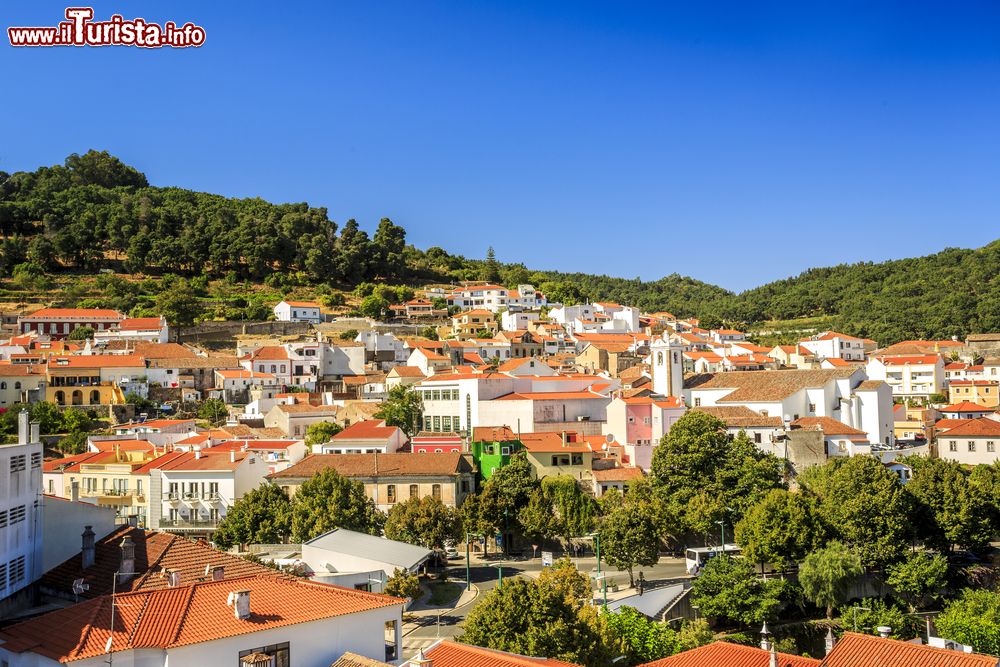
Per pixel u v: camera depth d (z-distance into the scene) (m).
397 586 91.81
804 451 143.75
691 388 174.62
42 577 72.56
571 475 141.00
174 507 131.00
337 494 118.44
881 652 66.31
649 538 117.44
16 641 53.84
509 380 164.88
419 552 100.56
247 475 133.50
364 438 147.00
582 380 175.50
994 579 121.00
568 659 71.94
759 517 118.06
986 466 140.25
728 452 136.12
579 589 95.50
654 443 152.12
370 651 61.28
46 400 192.25
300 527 116.62
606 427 158.25
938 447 164.00
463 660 60.34
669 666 70.00
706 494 130.25
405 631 93.81
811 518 118.62
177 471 131.75
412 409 172.00
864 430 159.38
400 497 131.38
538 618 73.94
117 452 146.50
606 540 117.56
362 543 104.00
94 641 52.81
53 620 56.06
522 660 59.69
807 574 111.12
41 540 72.69
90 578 70.81
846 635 69.69
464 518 125.88
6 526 67.19
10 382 192.88
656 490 134.25
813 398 160.62
